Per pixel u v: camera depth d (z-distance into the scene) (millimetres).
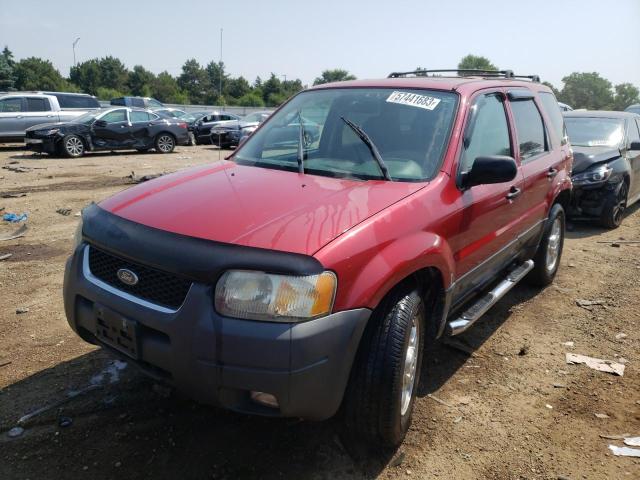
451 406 3281
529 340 4234
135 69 101250
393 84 3832
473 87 3764
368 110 3609
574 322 4602
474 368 3756
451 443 2938
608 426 3141
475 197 3332
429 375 3639
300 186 2949
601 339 4289
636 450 2926
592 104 116062
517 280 4328
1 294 4738
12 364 3553
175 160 15906
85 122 16219
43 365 3549
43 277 5188
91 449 2762
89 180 11289
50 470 2607
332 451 2820
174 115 27766
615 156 7969
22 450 2734
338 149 3424
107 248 2621
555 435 3043
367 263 2447
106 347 2705
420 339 2939
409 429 3027
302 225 2441
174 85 100750
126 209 2814
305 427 2998
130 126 17031
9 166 13422
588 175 7711
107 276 2678
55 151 15727
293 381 2223
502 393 3453
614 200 7730
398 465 2746
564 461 2832
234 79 101938
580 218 7910
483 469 2750
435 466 2756
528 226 4441
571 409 3301
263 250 2279
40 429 2898
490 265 3840
